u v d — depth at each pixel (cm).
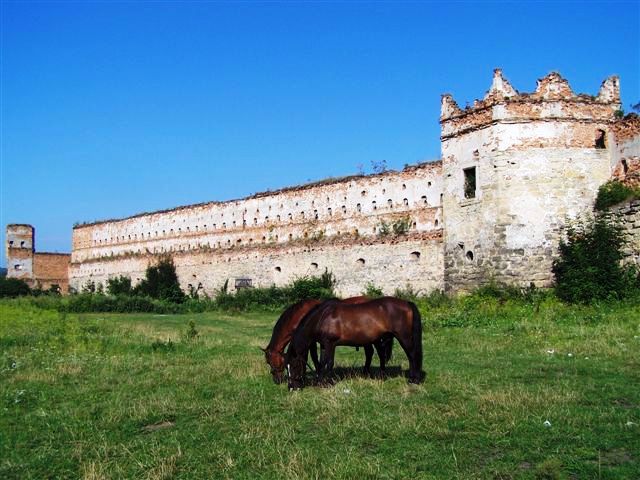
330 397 1063
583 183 2442
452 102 2702
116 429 953
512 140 2456
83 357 1653
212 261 4891
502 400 982
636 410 917
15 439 916
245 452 818
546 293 2323
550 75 2466
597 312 1988
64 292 7762
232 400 1094
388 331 1166
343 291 3747
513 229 2428
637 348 1402
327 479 712
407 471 730
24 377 1356
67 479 764
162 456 812
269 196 4525
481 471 723
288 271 4200
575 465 724
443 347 1639
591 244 2238
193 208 5269
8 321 2752
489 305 2302
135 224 5944
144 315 3791
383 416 942
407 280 3356
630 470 704
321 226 4041
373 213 3662
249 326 2867
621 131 2417
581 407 947
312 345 1284
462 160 2636
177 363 1552
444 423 892
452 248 2659
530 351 1487
